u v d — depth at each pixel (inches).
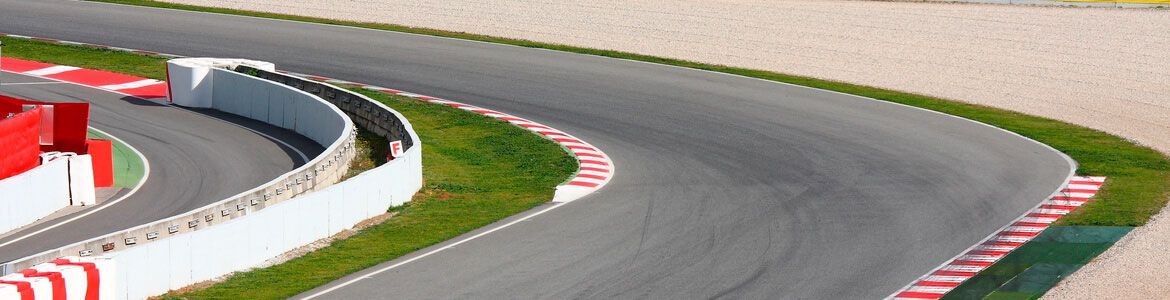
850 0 2175.2
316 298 695.1
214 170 1093.1
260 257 780.6
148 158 1131.9
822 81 1523.1
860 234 852.6
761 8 2095.2
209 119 1320.1
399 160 952.9
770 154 1132.5
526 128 1253.1
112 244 737.6
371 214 904.9
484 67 1576.0
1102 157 1137.4
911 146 1172.5
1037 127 1282.0
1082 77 1584.6
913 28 1923.0
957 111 1357.0
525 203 949.8
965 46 1786.4
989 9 2097.7
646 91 1437.0
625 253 794.8
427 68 1571.1
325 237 844.0
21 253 828.0
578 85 1470.2
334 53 1668.3
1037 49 1769.2
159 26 1855.3
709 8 2090.3
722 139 1198.3
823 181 1025.5
